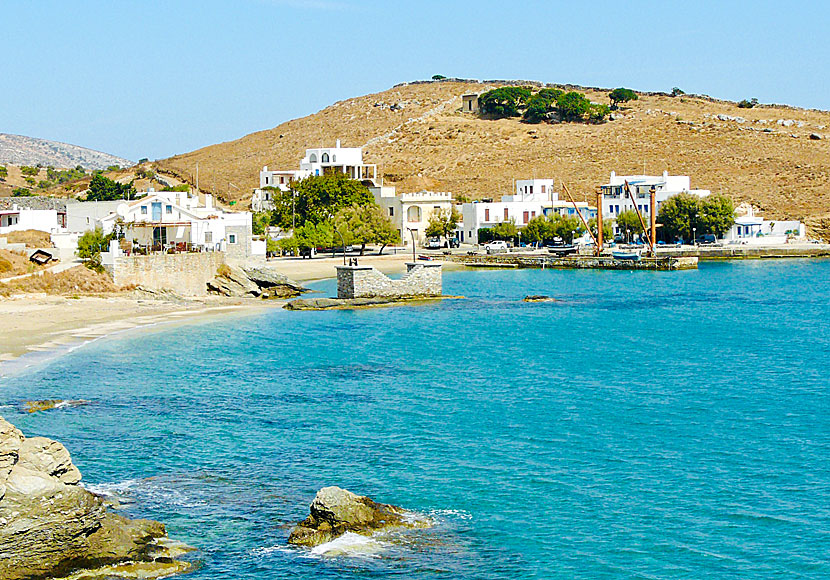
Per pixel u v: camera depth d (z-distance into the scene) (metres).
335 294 136.38
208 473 48.56
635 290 147.62
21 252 127.88
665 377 74.69
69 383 69.06
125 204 140.62
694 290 147.75
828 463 50.81
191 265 126.12
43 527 36.84
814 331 101.62
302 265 177.38
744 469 50.00
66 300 109.94
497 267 192.62
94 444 53.22
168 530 40.88
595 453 52.88
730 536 41.41
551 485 47.41
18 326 94.62
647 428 58.19
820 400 65.81
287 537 40.44
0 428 37.72
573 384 71.88
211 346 87.50
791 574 37.94
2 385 67.81
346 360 81.75
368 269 123.75
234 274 131.00
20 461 38.22
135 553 37.78
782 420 60.06
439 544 40.25
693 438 55.88
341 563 38.09
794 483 47.72
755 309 122.88
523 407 63.84
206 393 67.12
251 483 47.09
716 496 46.00
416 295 127.56
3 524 36.22
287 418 60.16
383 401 65.44
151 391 67.31
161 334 93.56
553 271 184.38
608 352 87.19
